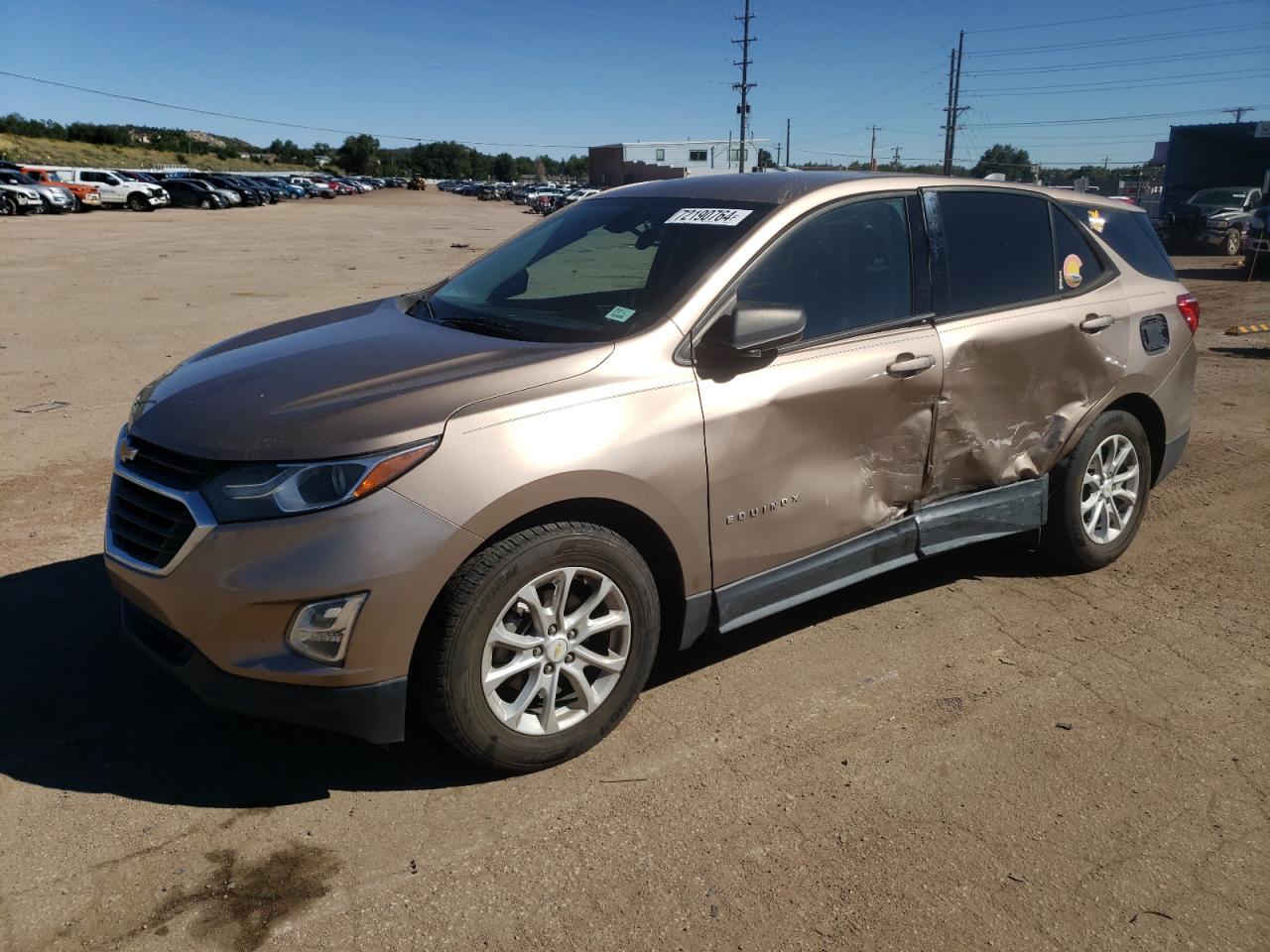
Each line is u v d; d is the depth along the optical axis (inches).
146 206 1705.2
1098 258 181.8
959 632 159.3
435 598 106.2
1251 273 719.7
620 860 104.5
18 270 709.3
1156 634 159.8
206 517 104.2
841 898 99.7
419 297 162.4
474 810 112.0
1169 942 95.2
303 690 104.1
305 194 2549.2
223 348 142.6
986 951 93.5
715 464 125.7
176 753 121.9
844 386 137.9
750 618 135.5
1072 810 114.6
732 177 160.4
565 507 115.4
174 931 93.1
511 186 3538.4
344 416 106.9
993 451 160.7
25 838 105.3
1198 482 240.1
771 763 122.3
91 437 258.7
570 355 119.9
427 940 92.9
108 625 154.4
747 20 2669.8
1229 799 117.3
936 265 154.2
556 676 117.5
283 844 105.7
